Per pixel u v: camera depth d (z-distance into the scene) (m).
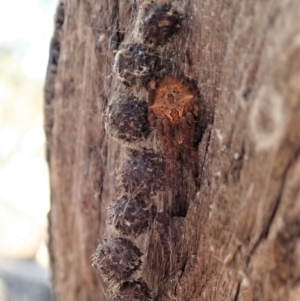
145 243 0.06
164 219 0.06
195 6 0.05
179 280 0.05
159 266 0.06
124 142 0.06
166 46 0.05
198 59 0.05
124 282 0.06
